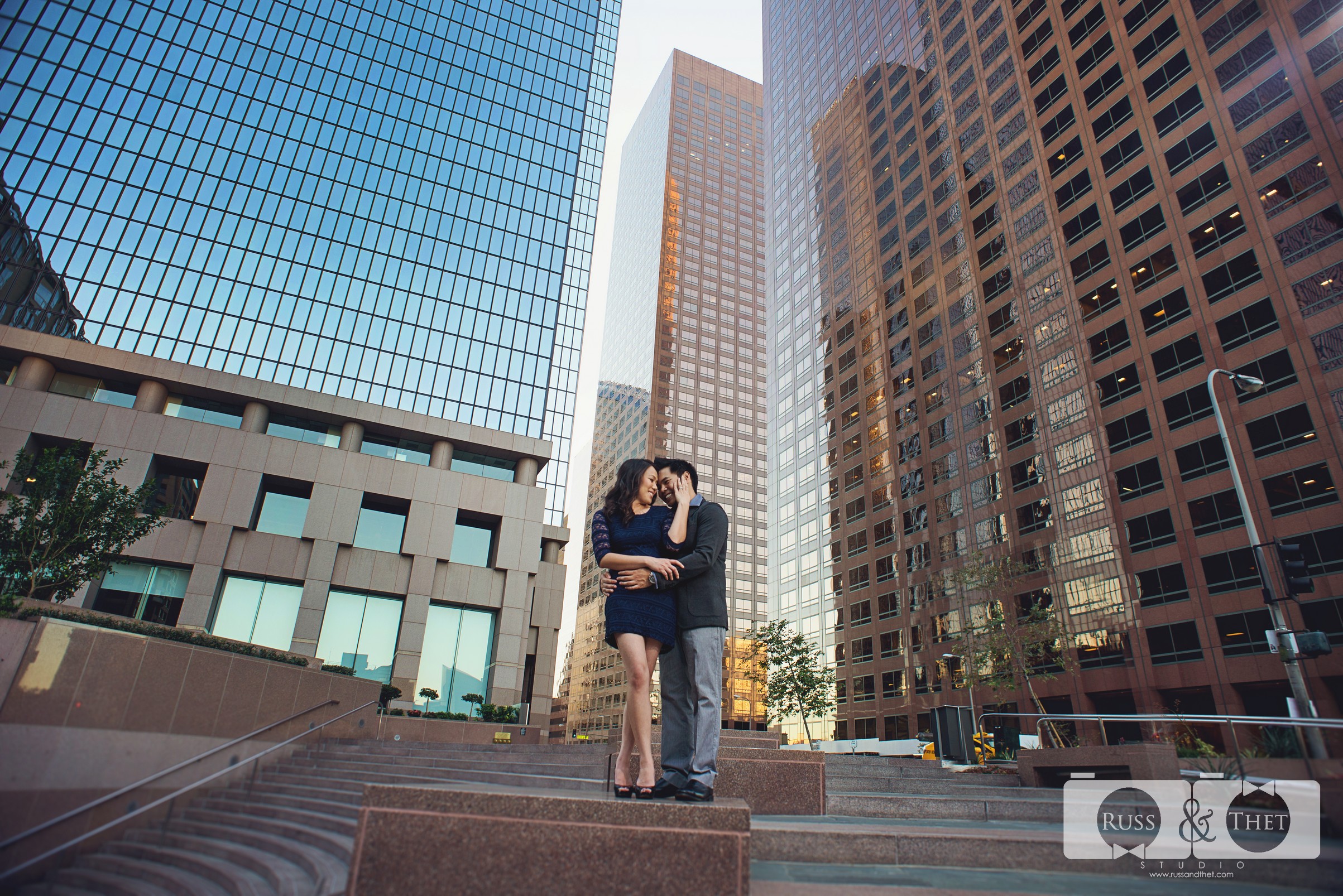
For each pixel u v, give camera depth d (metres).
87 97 39.25
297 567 30.56
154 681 10.19
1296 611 30.19
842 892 3.51
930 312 58.88
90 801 8.31
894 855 4.52
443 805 3.17
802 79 91.50
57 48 39.59
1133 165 42.78
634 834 3.00
